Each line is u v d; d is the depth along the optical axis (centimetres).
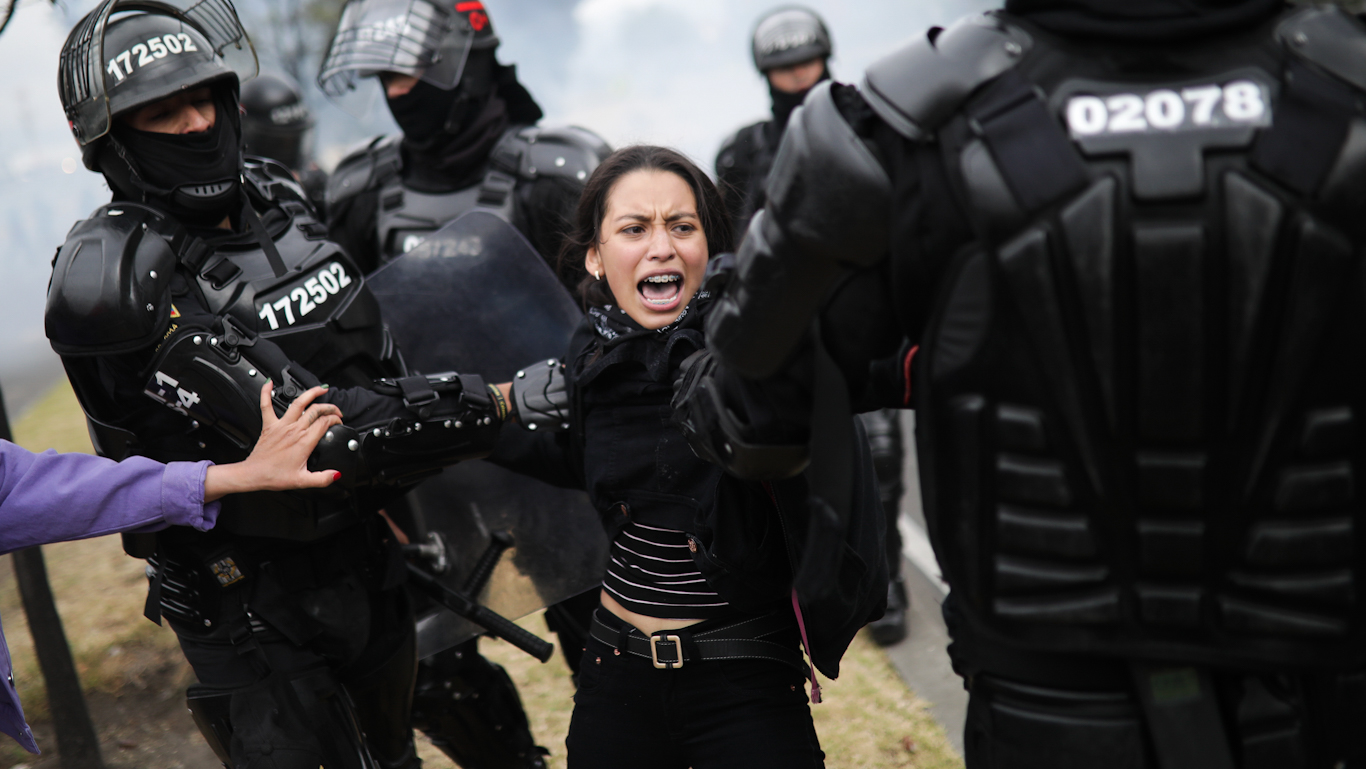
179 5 185
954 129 108
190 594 183
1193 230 100
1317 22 104
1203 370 102
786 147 119
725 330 128
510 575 235
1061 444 108
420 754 287
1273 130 100
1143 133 102
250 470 163
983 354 109
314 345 185
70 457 161
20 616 406
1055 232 103
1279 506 105
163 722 317
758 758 158
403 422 179
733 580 158
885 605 169
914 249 112
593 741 169
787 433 134
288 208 199
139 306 163
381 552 197
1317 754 117
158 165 178
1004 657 122
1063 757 118
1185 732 113
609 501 172
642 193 170
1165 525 107
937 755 264
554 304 243
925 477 116
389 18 264
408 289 245
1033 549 112
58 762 296
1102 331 104
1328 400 103
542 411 186
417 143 276
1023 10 113
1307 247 99
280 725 180
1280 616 107
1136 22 105
